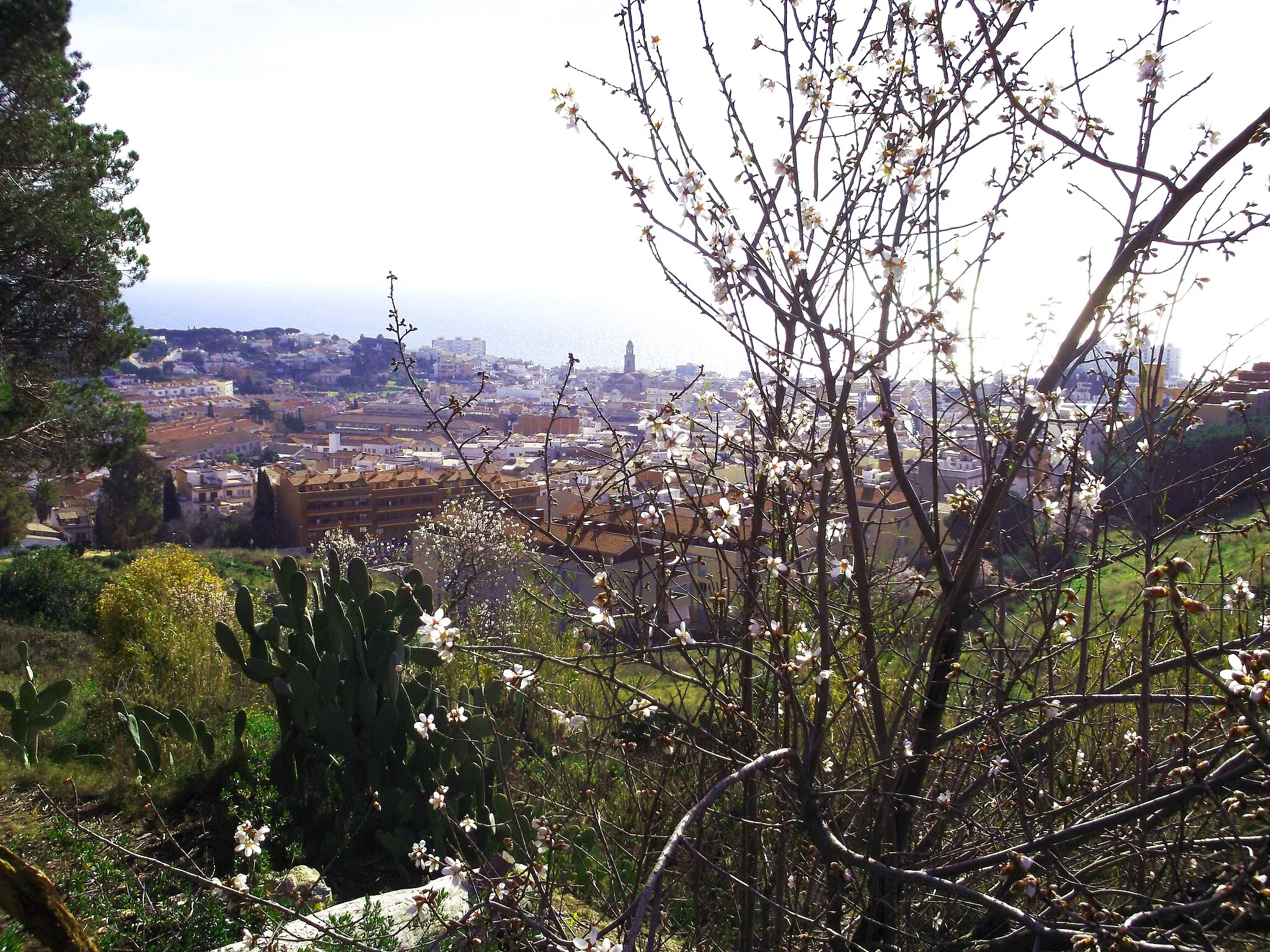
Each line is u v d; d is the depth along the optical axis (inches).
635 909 86.9
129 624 300.8
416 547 420.8
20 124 502.3
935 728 114.5
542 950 101.9
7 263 522.0
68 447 592.4
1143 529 126.8
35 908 83.7
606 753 126.7
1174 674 144.2
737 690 126.4
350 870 185.0
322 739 205.5
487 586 357.7
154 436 3142.2
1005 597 117.8
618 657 104.3
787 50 112.8
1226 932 77.2
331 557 206.5
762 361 107.3
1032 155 116.2
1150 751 113.0
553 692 128.3
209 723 255.6
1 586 534.9
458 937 118.6
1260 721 79.9
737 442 113.7
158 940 144.3
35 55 487.5
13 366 531.8
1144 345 120.3
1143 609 98.3
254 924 144.2
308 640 207.3
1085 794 119.7
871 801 109.0
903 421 126.6
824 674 99.1
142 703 267.9
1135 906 102.3
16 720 229.3
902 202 108.5
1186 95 106.7
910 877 91.4
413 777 195.9
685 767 127.8
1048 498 114.9
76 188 535.5
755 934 122.9
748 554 110.5
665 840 121.9
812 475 113.4
